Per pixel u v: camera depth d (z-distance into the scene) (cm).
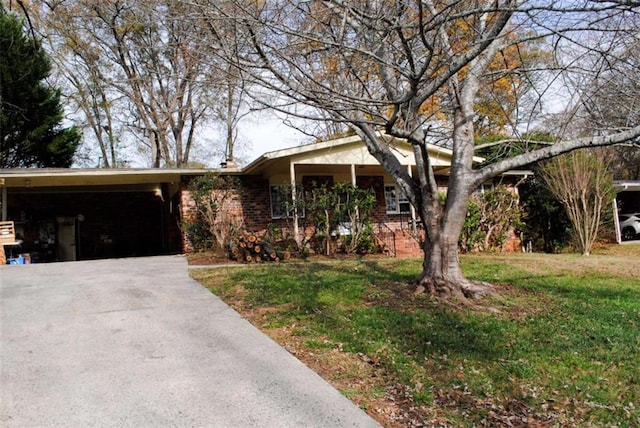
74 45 2011
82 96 2336
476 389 360
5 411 328
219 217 1385
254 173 1483
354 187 1382
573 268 995
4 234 1257
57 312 611
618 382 371
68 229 1708
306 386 372
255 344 478
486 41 429
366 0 484
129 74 1977
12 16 1969
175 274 934
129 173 1343
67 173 1292
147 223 1836
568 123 605
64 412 327
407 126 578
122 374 397
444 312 582
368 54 425
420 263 1057
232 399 348
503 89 759
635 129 527
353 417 319
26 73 1944
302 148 1306
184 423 311
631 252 1479
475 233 1471
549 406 332
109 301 675
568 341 467
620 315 571
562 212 1556
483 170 669
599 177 1415
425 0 475
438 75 534
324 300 654
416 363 415
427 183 689
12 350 461
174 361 429
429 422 312
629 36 462
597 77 507
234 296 707
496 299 655
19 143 1991
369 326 525
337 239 1375
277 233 1391
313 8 496
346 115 567
